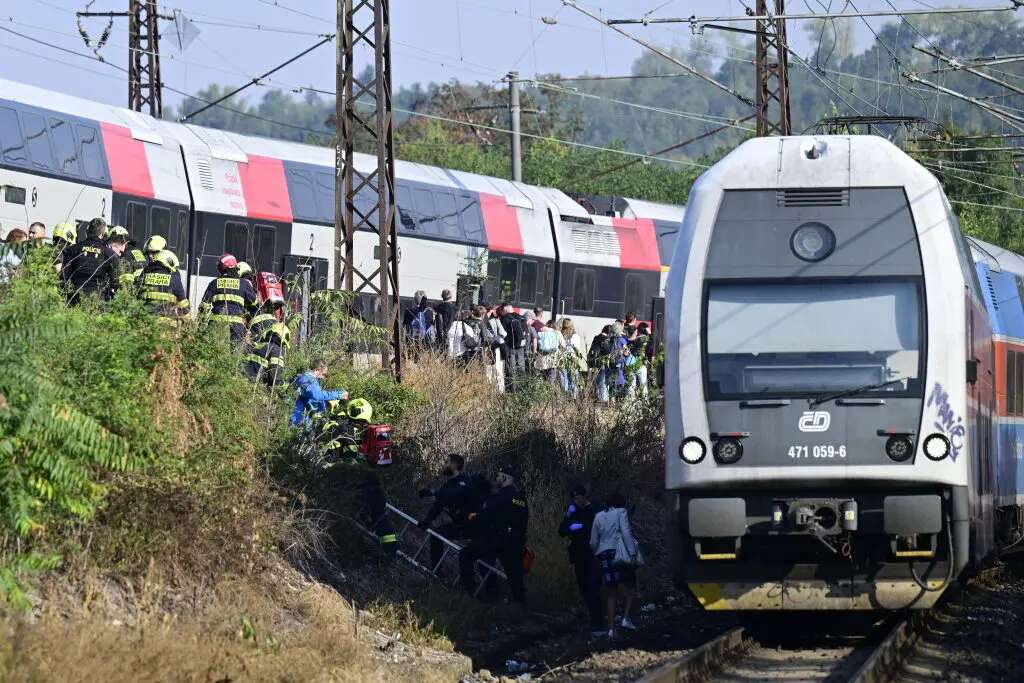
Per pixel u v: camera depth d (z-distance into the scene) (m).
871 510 32.28
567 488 52.69
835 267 32.72
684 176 175.38
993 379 41.66
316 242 77.12
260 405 38.12
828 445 31.98
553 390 59.25
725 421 32.38
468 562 42.31
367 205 80.00
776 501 32.59
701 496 32.78
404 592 39.38
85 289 38.31
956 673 31.56
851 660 33.16
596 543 40.66
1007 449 45.06
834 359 32.25
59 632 23.89
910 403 31.97
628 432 59.06
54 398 26.20
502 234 88.06
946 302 32.28
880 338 32.28
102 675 23.08
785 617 39.84
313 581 35.25
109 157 66.62
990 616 40.78
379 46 56.06
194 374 33.31
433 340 62.06
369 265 79.44
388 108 55.88
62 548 28.05
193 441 32.69
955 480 31.89
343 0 56.62
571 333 69.81
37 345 27.17
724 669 32.53
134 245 41.69
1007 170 121.38
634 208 100.00
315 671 27.78
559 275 91.94
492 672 34.78
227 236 72.44
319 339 49.69
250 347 39.78
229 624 28.80
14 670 21.59
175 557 30.48
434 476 49.12
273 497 34.56
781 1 81.12
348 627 32.59
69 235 40.38
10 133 61.62
